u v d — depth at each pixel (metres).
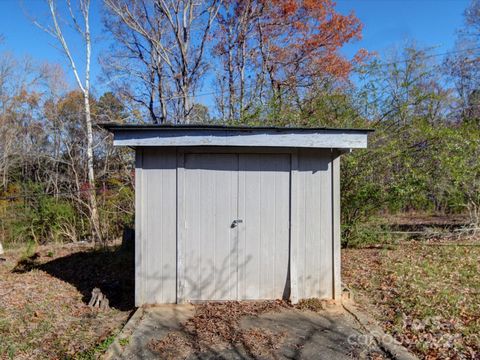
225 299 4.85
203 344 3.69
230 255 4.85
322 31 16.33
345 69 15.10
